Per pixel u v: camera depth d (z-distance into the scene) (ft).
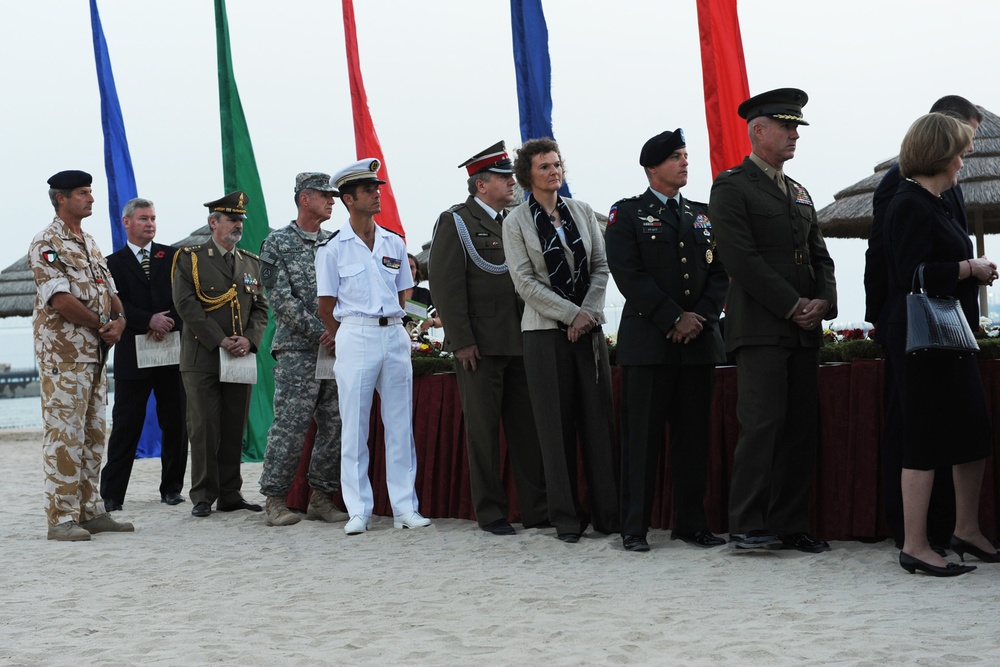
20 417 68.28
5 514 25.26
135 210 26.63
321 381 22.38
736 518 16.69
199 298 24.16
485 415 19.85
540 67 27.61
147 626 13.25
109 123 38.78
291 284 22.24
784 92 16.80
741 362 16.72
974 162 30.09
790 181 17.22
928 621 11.93
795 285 16.63
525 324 18.76
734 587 14.38
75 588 16.01
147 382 26.17
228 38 36.01
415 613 13.52
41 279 20.93
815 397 16.90
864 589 13.91
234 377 23.80
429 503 22.07
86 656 11.79
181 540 20.56
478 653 11.37
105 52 38.73
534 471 20.21
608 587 14.67
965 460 14.46
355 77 33.17
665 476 19.16
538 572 16.03
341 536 20.36
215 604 14.48
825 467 17.56
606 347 18.99
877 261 16.38
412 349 23.72
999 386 16.22
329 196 22.75
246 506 24.66
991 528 16.26
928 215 14.61
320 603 14.37
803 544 16.71
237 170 36.14
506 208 21.40
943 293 14.39
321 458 22.53
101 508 21.84
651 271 17.35
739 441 16.72
